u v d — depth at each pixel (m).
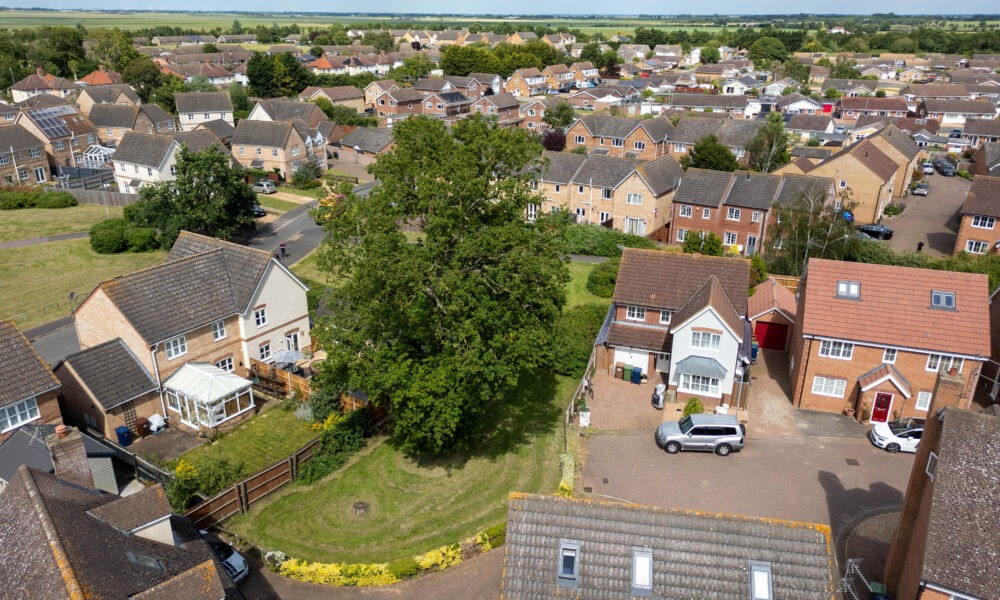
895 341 42.34
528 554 23.80
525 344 37.53
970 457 24.81
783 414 44.88
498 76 195.12
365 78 181.75
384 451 40.75
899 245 82.88
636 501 36.00
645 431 42.94
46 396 38.75
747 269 49.56
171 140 91.75
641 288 50.00
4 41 182.50
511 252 37.47
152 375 44.19
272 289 50.53
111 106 123.00
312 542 32.91
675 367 45.50
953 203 100.25
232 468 37.62
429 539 33.06
